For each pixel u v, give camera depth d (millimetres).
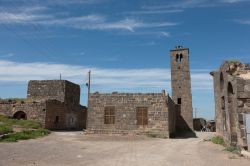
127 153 16203
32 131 27109
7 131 24109
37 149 17016
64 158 13828
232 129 17422
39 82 42375
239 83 15750
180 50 48594
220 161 12938
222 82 21266
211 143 21656
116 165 12023
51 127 35562
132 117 29906
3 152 15078
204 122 57375
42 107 34406
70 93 43375
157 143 22797
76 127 43438
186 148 18969
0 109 36062
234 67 17844
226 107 18562
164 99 29609
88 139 24922
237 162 12531
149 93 30047
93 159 13719
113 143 22078
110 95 30688
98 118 30500
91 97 31031
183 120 45750
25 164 11820
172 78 48156
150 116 29609
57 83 41688
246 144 15094
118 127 29953
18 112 35594
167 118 29234
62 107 38625
